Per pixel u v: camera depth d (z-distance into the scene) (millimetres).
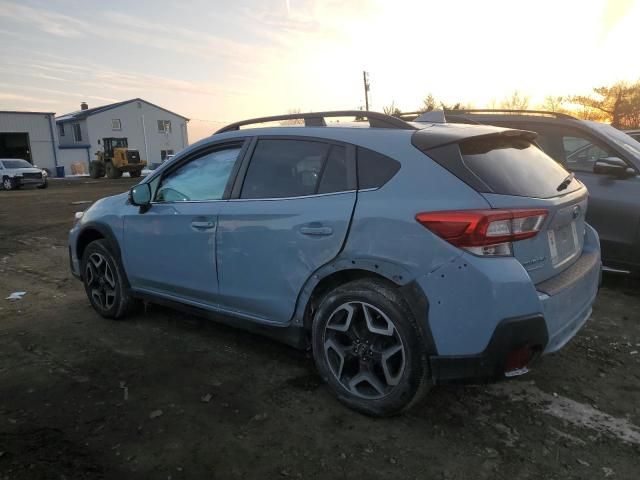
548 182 2920
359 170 2861
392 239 2602
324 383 3252
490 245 2404
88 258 4539
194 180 3699
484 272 2373
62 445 2596
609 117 30016
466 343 2453
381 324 2705
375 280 2723
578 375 3354
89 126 49938
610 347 3781
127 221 4109
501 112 5750
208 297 3580
